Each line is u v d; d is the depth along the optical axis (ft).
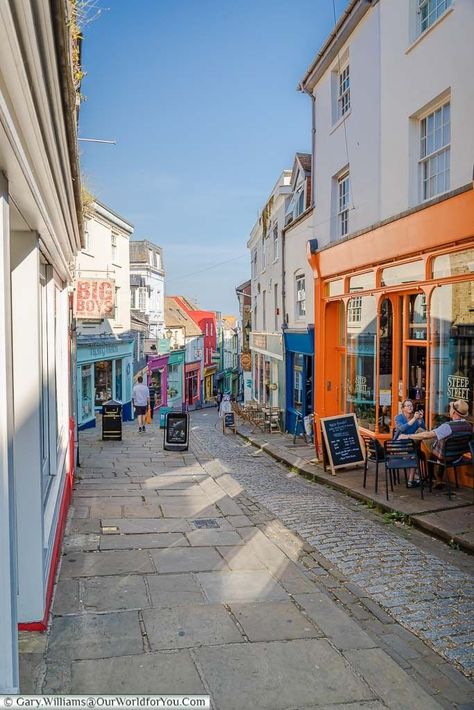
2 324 9.52
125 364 92.22
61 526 22.22
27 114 9.05
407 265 35.35
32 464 14.73
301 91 52.85
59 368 26.20
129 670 13.61
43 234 16.14
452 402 30.27
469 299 29.76
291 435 67.00
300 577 19.56
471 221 28.50
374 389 39.78
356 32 42.19
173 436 53.31
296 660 14.26
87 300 60.49
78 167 17.20
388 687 13.23
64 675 13.28
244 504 30.42
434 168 34.06
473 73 28.91
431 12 33.50
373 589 18.67
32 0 7.15
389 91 37.32
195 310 182.29
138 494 32.86
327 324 47.98
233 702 12.57
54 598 17.48
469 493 29.50
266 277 84.28
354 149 43.09
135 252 120.78
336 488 34.24
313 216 52.80
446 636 15.58
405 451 29.12
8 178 10.57
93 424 76.54
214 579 19.33
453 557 21.79
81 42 19.49
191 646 14.82
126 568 20.21
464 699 12.91
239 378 175.94
